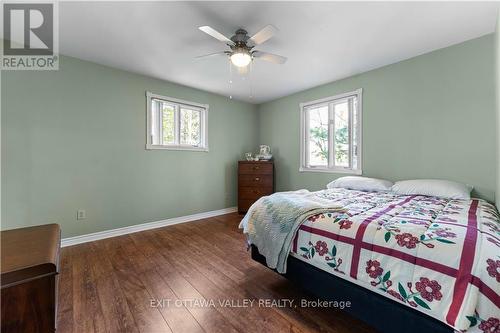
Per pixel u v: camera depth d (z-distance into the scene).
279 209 1.76
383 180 2.73
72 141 2.64
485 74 2.16
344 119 3.40
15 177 2.30
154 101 3.40
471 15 1.86
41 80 2.43
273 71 3.05
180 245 2.68
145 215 3.27
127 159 3.08
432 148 2.50
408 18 1.90
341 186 2.91
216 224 3.55
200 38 2.22
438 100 2.45
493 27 2.03
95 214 2.82
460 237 1.02
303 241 1.53
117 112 2.97
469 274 0.88
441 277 0.94
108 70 2.89
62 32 2.12
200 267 2.14
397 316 1.09
